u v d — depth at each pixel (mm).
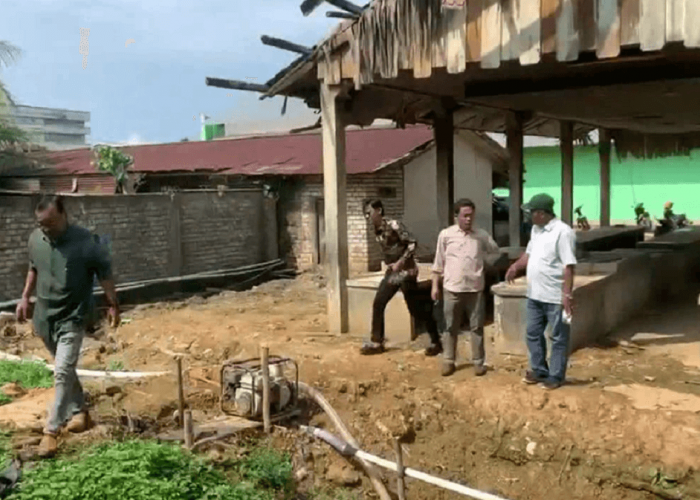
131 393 8039
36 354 10547
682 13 7391
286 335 10680
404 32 9117
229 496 5445
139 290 14883
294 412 7371
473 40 8617
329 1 8984
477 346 7996
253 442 6844
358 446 6840
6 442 6234
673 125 17203
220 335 10930
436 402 7414
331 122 10211
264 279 18156
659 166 28172
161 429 6977
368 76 9484
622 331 9977
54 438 6070
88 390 7973
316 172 17938
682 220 21250
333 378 8148
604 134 20125
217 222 17203
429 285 9148
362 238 17891
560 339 7371
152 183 21391
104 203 14367
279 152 21141
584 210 29812
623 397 7141
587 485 6277
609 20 7758
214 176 19844
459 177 20562
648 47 7570
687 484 5918
